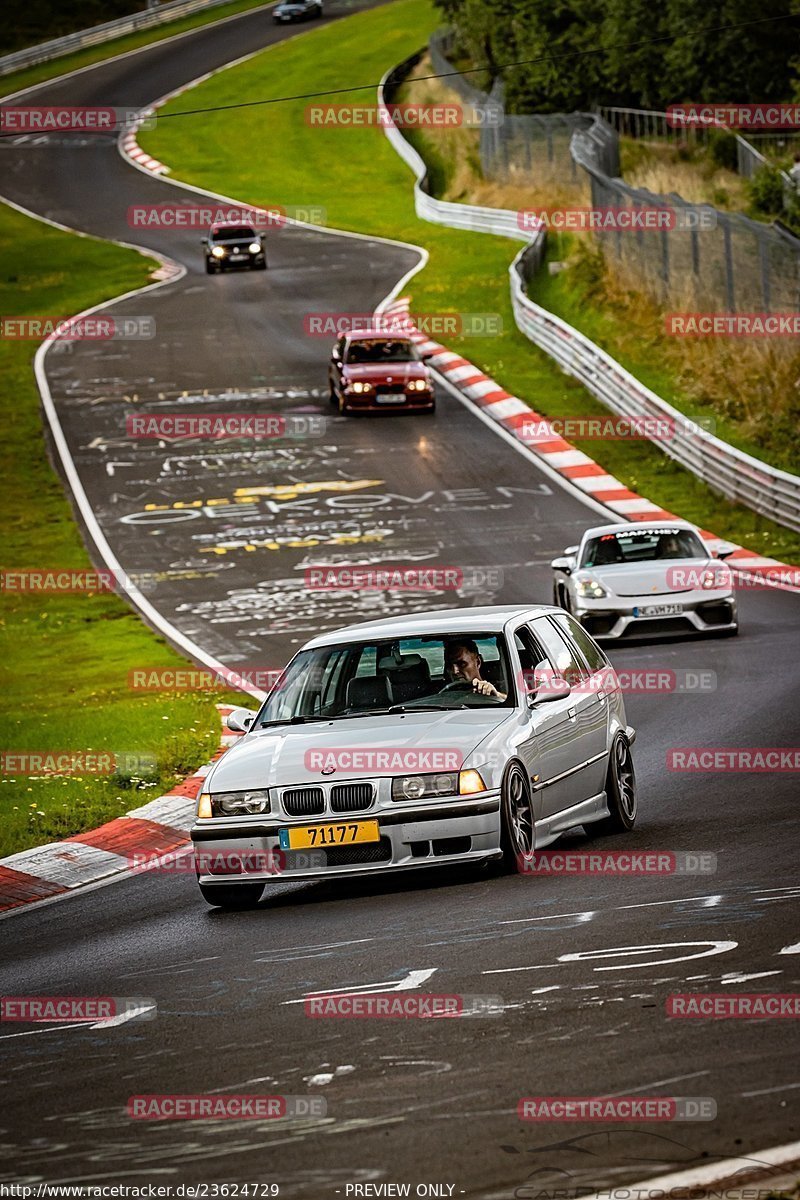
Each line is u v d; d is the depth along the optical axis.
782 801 41.44
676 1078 19.84
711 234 140.25
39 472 129.38
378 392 137.88
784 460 113.69
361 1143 18.64
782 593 85.56
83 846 44.41
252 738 37.50
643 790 45.84
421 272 197.88
